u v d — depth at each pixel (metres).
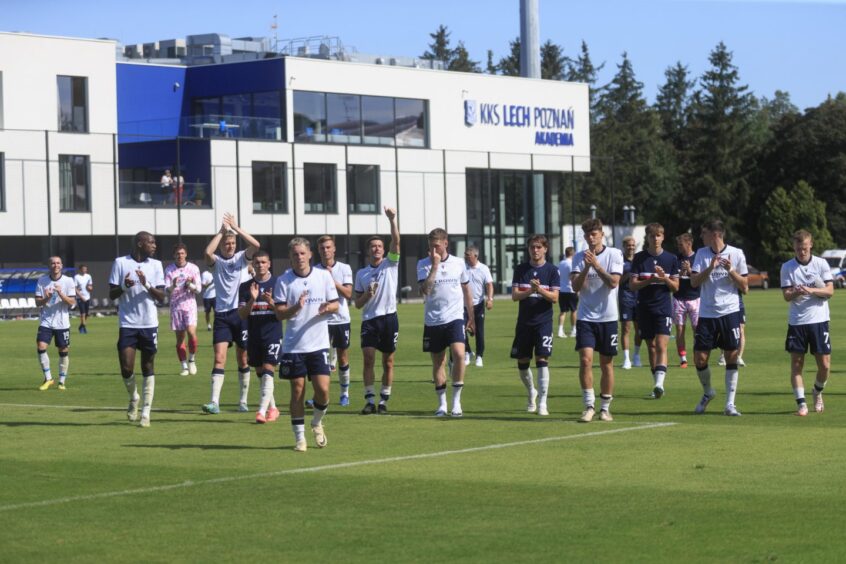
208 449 20.33
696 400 27.09
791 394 27.98
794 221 146.50
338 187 101.69
